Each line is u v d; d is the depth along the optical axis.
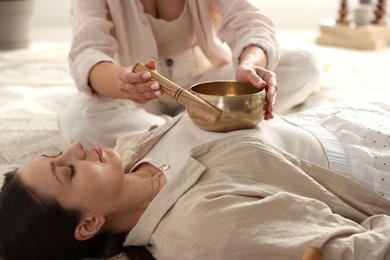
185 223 1.19
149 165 1.42
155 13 1.99
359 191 1.31
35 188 1.26
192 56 2.10
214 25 2.10
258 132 1.38
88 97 1.92
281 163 1.29
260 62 1.75
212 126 1.37
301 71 2.13
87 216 1.29
